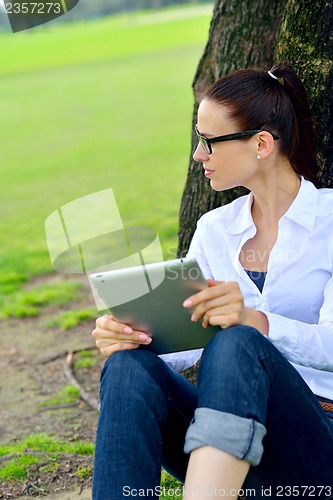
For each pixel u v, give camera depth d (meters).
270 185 2.14
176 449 1.98
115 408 1.79
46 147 14.13
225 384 1.70
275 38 2.88
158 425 1.82
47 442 3.25
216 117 2.06
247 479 1.90
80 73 24.34
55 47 33.16
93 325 5.12
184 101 17.94
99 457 1.75
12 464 2.97
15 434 3.48
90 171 11.66
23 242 7.82
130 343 1.93
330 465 1.84
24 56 31.02
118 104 18.31
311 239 2.09
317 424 1.81
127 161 12.22
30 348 4.78
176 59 25.55
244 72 2.11
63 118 17.14
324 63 2.46
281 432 1.79
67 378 4.19
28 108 18.92
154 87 20.31
